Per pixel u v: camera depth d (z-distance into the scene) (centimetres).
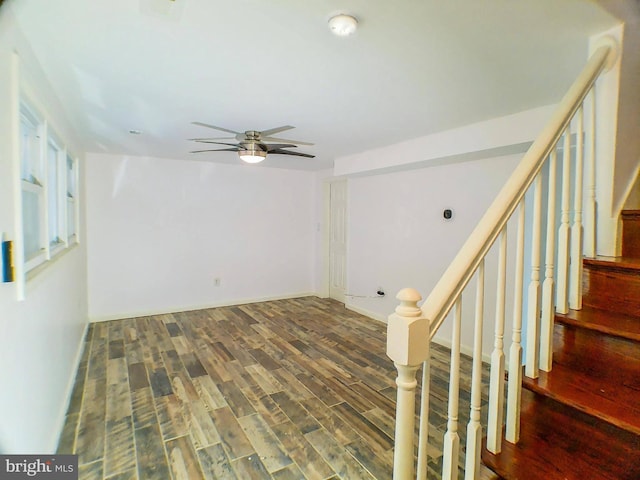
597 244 154
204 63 187
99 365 321
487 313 328
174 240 500
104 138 360
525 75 201
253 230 563
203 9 139
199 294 524
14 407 141
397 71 196
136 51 174
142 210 477
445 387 283
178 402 256
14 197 140
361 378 299
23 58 156
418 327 89
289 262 601
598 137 154
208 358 339
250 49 172
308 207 615
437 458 196
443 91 226
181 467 188
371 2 134
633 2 150
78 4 135
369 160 421
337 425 229
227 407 250
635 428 95
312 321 468
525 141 266
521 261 118
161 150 426
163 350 359
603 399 109
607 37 152
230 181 538
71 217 341
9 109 138
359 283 508
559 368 129
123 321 458
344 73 199
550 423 121
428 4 135
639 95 161
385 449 205
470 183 349
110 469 186
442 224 379
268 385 285
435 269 390
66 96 237
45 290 199
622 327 118
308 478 181
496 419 115
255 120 294
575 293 140
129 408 247
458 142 315
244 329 432
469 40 162
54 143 245
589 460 110
